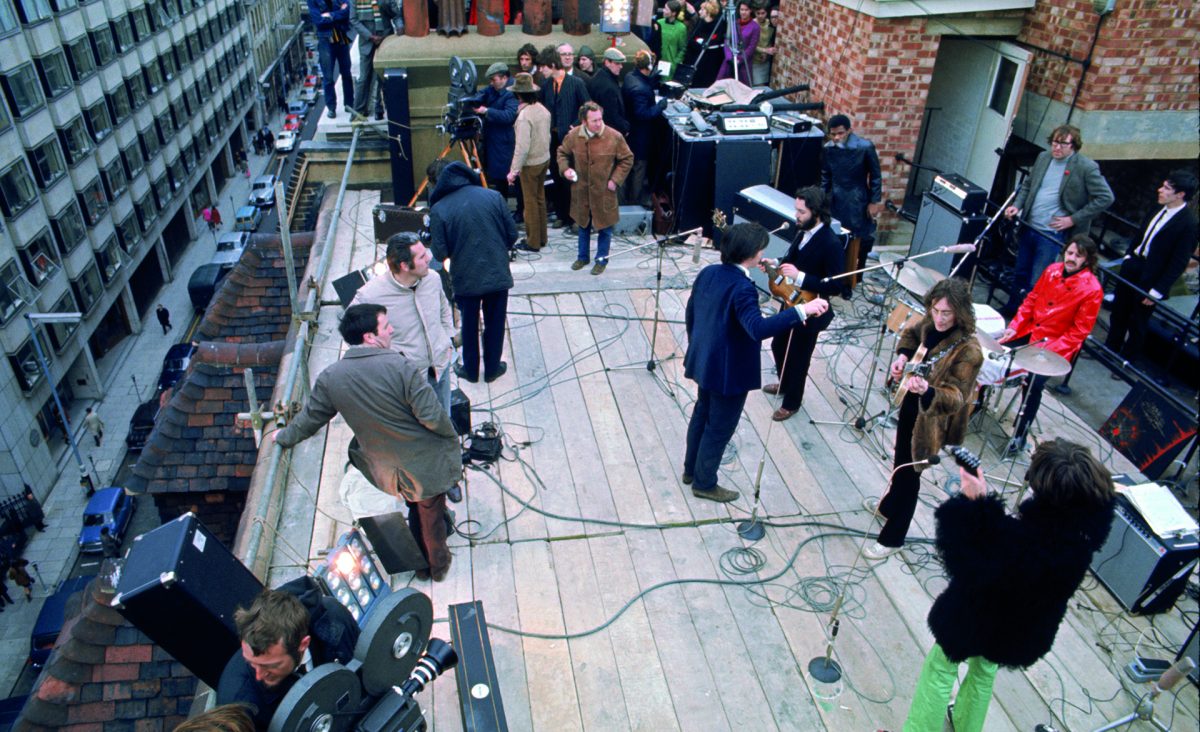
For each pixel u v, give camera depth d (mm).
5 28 23234
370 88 9555
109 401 28219
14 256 23422
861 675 3846
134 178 32500
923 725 3178
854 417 5715
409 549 4121
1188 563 4176
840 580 4391
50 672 4535
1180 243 6645
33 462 23203
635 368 6129
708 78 11125
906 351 4391
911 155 9102
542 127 7270
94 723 4414
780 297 5316
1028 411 5391
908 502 4266
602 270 7457
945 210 7652
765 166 7918
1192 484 5641
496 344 5781
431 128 8742
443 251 5324
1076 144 6762
